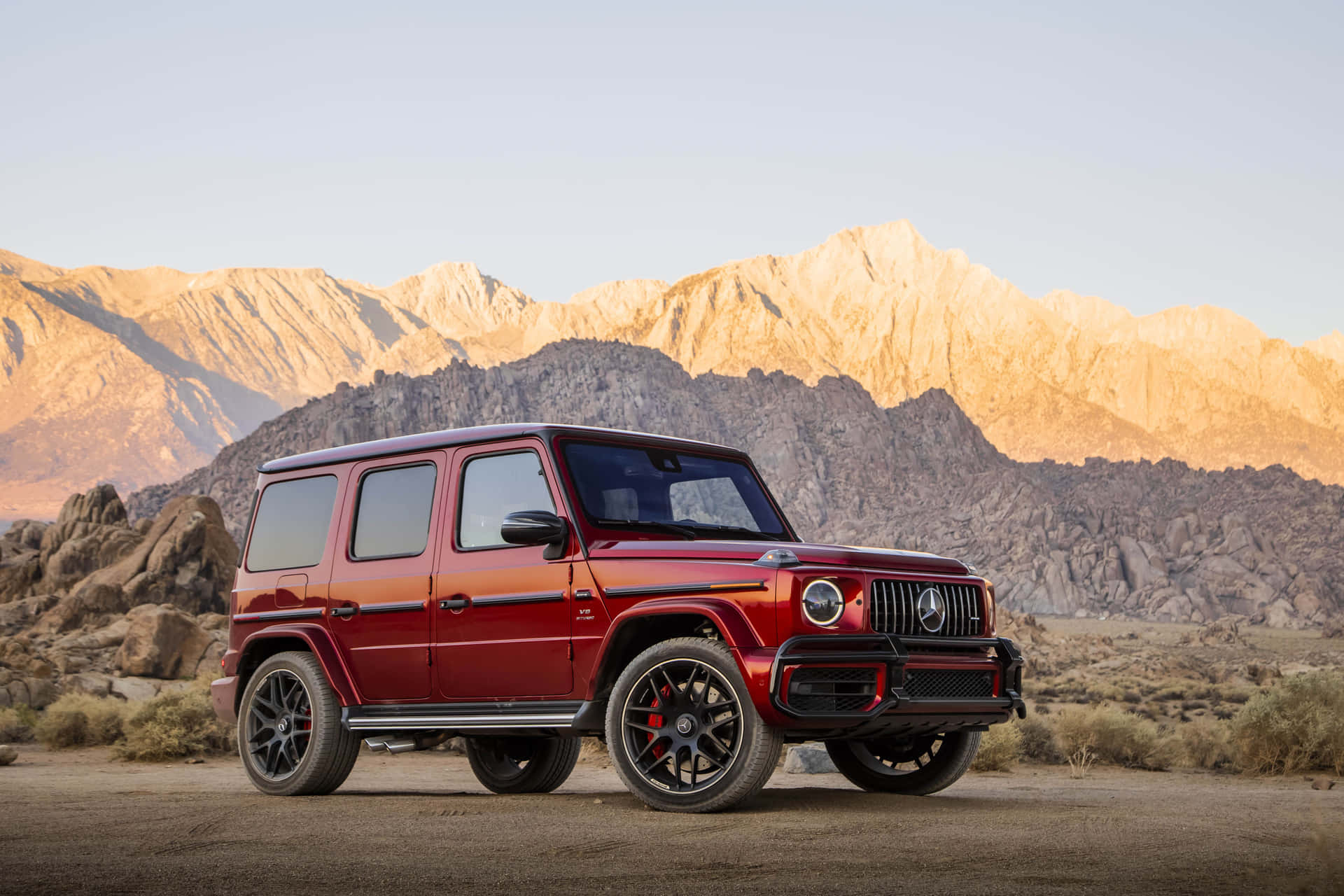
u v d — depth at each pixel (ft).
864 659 21.56
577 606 23.72
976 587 24.45
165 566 148.87
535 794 28.02
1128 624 619.67
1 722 67.41
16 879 15.52
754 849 17.57
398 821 21.15
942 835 18.89
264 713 29.04
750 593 21.83
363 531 27.81
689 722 22.04
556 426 25.27
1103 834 19.07
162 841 18.88
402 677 26.40
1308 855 16.52
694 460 27.04
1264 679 244.63
